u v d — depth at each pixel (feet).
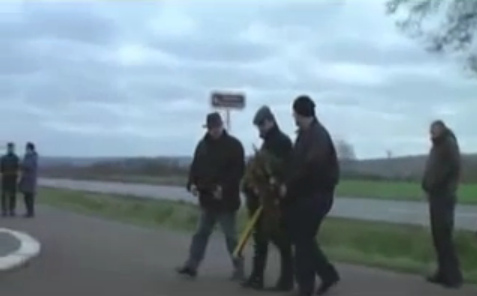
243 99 59.62
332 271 35.76
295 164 33.94
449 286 38.91
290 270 36.55
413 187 221.05
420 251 58.23
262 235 36.88
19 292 35.06
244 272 41.32
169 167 299.38
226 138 39.96
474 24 64.03
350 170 229.66
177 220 87.20
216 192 39.60
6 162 89.86
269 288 37.24
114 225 76.84
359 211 119.96
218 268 44.32
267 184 36.11
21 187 88.17
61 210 106.42
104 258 47.62
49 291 35.45
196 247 40.47
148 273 41.47
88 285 37.22
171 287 37.22
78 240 59.06
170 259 47.70
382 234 66.13
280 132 36.81
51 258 47.09
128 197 145.69
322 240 68.59
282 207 34.73
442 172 39.22
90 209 113.29
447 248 39.27
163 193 176.65
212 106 58.70
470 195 133.08
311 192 33.96
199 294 35.50
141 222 85.20
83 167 340.59
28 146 88.43
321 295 35.63
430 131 39.81
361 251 61.00
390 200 169.78
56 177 343.26
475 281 41.78
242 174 39.81
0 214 92.12
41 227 71.67
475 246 55.16
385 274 42.86
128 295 34.88
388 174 228.43
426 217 100.22
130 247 54.49
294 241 34.50
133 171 325.42
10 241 55.77
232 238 39.93
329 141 34.22
